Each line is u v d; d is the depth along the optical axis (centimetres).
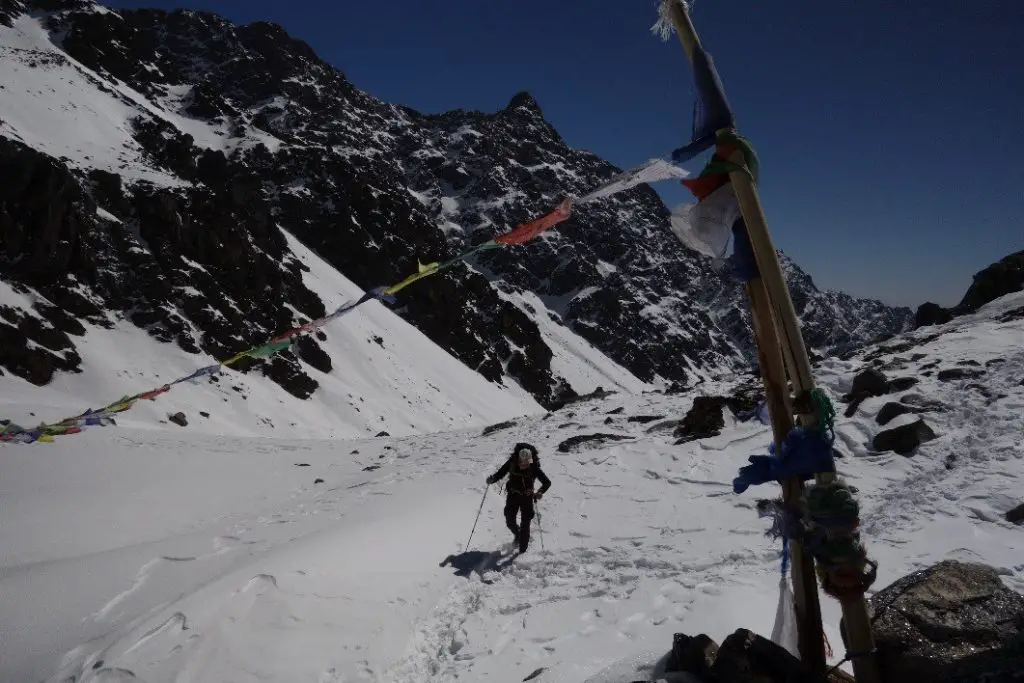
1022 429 787
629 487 927
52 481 1430
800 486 194
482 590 630
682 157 187
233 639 509
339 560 659
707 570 567
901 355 1334
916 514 605
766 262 174
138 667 470
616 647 441
